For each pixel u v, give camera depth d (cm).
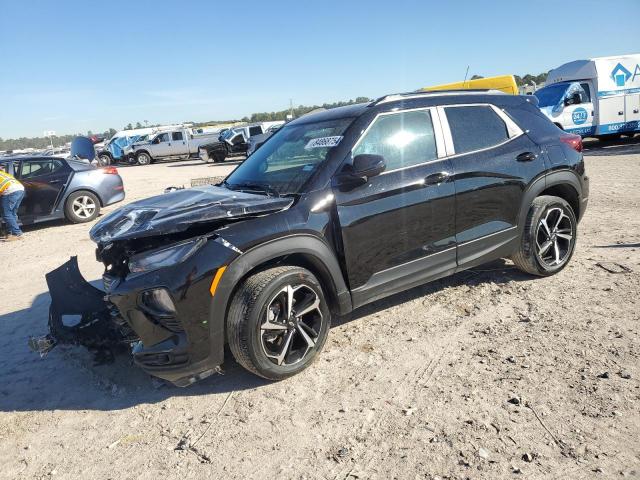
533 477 230
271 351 329
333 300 361
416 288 481
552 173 455
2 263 771
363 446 266
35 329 489
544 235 465
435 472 240
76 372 389
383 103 394
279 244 324
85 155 1248
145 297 308
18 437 312
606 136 1847
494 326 387
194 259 301
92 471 272
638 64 1708
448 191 395
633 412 267
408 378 326
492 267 512
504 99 461
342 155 364
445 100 421
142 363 319
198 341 306
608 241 570
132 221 328
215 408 318
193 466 266
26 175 1018
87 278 626
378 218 364
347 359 359
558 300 419
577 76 1728
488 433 263
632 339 342
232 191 386
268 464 261
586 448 245
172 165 2955
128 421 316
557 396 288
